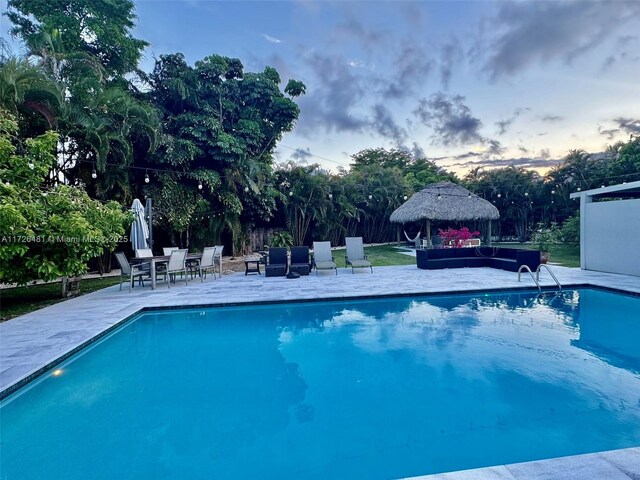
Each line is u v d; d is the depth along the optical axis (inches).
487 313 254.7
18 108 344.2
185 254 352.5
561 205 928.9
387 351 186.2
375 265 501.0
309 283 350.6
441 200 693.3
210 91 637.3
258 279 387.9
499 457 101.8
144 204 515.2
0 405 126.6
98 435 117.1
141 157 511.5
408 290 302.0
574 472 76.5
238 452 107.0
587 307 267.0
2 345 172.1
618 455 82.7
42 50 386.9
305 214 761.6
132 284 324.2
